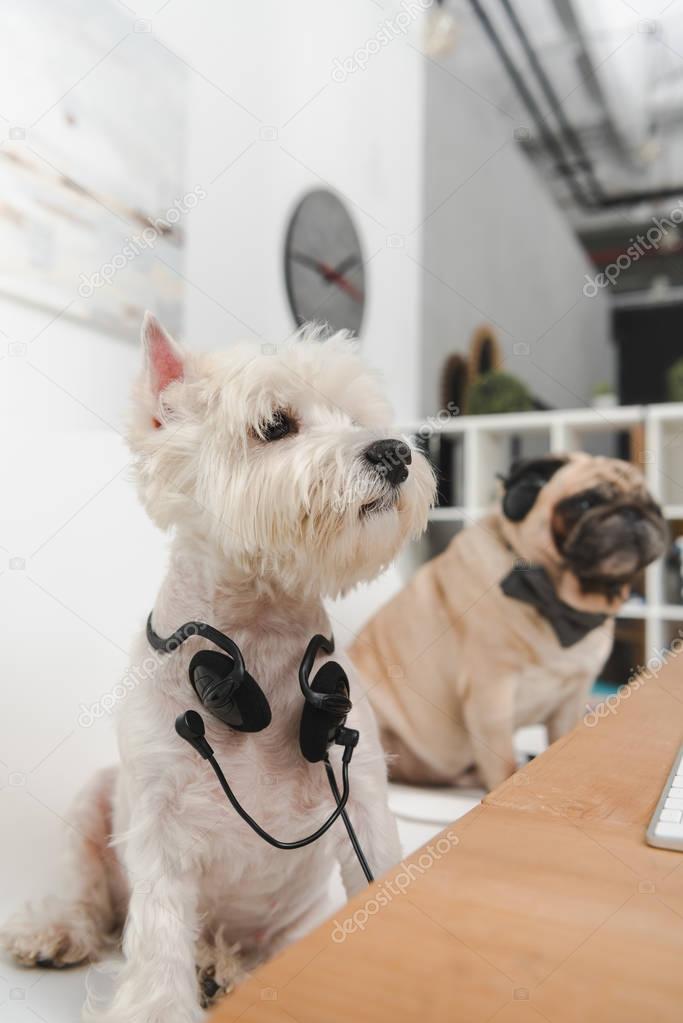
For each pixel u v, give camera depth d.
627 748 0.84
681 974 0.41
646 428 2.86
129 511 1.43
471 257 4.41
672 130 5.27
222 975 0.98
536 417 2.87
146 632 1.00
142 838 0.91
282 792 0.94
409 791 1.73
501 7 3.82
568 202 6.37
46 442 1.39
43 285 1.63
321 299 2.76
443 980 0.41
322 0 2.81
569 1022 0.37
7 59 1.56
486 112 4.68
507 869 0.54
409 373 3.50
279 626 1.00
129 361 1.87
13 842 1.14
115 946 1.11
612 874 0.53
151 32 1.96
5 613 1.20
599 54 4.32
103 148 1.79
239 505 0.94
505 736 1.69
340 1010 0.38
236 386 0.98
